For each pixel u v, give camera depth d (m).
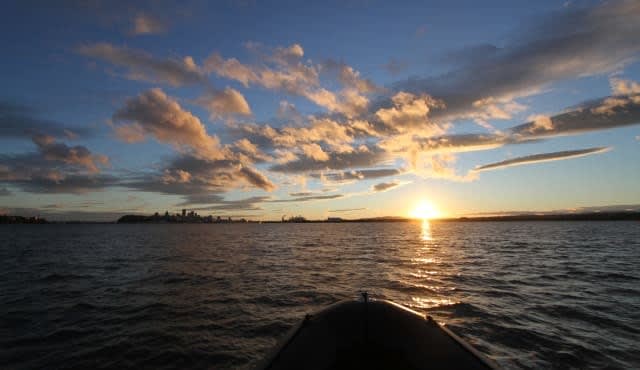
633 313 10.02
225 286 14.63
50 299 12.45
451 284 14.67
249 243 45.91
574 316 9.71
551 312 10.14
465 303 11.25
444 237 56.94
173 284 15.13
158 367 6.65
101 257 27.34
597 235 58.31
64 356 7.16
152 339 8.14
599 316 9.71
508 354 7.10
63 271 19.64
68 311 10.70
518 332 8.39
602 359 6.80
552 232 72.25
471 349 4.54
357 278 16.50
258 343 7.93
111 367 6.65
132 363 6.82
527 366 6.53
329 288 14.12
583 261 22.53
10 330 8.89
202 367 6.66
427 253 29.22
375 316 5.16
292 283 15.29
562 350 7.26
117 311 10.66
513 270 18.69
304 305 11.37
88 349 7.53
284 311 10.64
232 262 23.52
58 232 99.81
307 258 26.02
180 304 11.49
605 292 12.89
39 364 6.79
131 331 8.73
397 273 17.94
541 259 23.91
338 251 32.09
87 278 17.06
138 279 16.53
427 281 15.47
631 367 6.45
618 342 7.70
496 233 70.31
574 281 15.23
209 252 31.69
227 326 9.15
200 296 12.68
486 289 13.55
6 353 7.34
